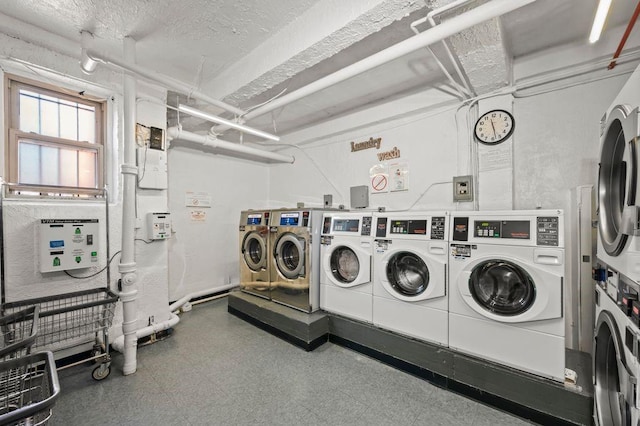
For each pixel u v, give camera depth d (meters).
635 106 1.21
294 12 2.13
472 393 1.97
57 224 2.28
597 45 2.29
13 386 1.41
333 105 3.79
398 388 2.10
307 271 2.94
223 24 2.25
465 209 2.92
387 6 1.73
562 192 2.44
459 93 2.88
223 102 2.90
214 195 4.48
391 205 3.57
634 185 1.18
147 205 2.92
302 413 1.82
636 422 1.06
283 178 4.98
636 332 1.08
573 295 2.33
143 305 2.85
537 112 2.56
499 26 1.89
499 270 2.03
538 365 1.77
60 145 2.50
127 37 2.35
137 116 2.82
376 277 2.55
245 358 2.52
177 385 2.11
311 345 2.67
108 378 2.20
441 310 2.17
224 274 4.61
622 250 1.31
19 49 2.22
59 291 2.38
